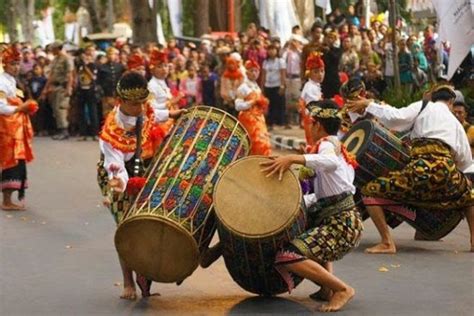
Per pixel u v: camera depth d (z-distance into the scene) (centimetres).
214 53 4506
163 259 1399
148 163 1527
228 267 1429
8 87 2328
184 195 1402
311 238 1379
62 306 1471
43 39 9200
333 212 1400
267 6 6062
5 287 1594
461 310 1443
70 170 3183
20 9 8300
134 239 1397
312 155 1372
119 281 1631
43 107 4584
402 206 1845
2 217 2291
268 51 4281
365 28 4575
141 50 4575
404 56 3634
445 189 1806
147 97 1436
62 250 1895
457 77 2995
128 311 1438
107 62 4269
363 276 1658
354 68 3750
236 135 1482
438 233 1875
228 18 6494
